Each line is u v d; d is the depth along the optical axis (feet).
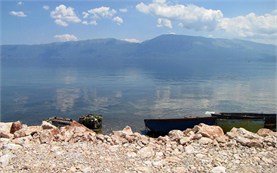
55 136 42.16
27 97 272.72
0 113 195.11
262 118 105.81
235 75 597.11
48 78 511.81
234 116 109.29
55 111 207.10
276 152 36.45
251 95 292.61
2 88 348.18
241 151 36.65
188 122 115.75
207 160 33.32
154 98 268.00
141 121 168.45
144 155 35.19
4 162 31.63
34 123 169.99
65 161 32.45
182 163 32.71
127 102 244.63
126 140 41.34
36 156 34.01
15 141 39.73
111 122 164.96
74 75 597.11
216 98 271.08
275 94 299.38
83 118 144.56
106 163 32.19
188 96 282.97
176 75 598.75
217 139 40.63
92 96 284.00
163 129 120.98
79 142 40.68
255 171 30.55
